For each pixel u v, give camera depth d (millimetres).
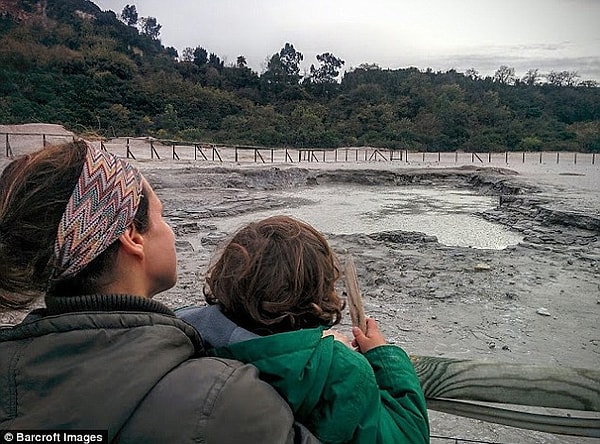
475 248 13453
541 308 8391
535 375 1844
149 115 71000
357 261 11328
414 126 75812
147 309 1247
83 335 1122
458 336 7176
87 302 1194
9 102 61094
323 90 92375
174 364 1165
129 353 1123
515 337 7160
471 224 18984
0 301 1223
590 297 9031
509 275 10469
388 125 75812
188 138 63312
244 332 1369
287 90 88125
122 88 71000
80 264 1205
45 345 1115
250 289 1389
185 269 10508
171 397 1114
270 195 26312
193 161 39531
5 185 1228
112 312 1177
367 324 1764
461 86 98688
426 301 8719
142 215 1332
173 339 1192
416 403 1504
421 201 26156
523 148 72812
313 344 1327
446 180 36438
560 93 96750
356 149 63625
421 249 12992
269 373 1279
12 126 45656
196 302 8344
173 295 8680
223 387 1142
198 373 1156
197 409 1105
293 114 75438
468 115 78000
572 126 82000
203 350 1334
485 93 91188
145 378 1108
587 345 6902
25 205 1179
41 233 1174
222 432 1107
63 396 1068
